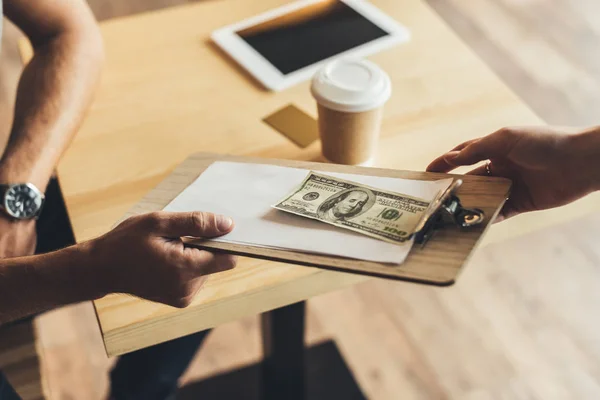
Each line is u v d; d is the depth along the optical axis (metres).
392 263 0.69
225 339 1.75
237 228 0.79
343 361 1.65
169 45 1.30
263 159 0.92
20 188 1.00
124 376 1.20
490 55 2.43
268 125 1.12
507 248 1.90
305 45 1.27
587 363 1.65
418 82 1.19
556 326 1.72
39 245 1.25
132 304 0.88
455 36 1.28
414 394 1.62
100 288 0.84
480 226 0.72
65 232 1.26
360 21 1.31
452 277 0.67
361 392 1.59
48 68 1.11
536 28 2.53
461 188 0.77
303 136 1.10
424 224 0.71
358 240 0.73
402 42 1.27
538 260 1.87
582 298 1.78
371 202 0.78
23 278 0.85
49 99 1.08
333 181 0.84
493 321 1.75
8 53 2.51
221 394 1.61
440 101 1.15
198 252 0.77
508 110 1.13
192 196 0.87
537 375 1.63
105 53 1.28
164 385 1.20
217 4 1.39
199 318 0.89
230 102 1.17
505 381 1.63
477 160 0.88
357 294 1.83
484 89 1.17
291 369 1.37
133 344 0.88
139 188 1.03
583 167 0.83
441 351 1.70
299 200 0.81
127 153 1.09
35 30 1.15
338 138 1.00
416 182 0.81
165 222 0.76
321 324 1.76
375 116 0.98
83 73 1.12
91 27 1.18
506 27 2.54
